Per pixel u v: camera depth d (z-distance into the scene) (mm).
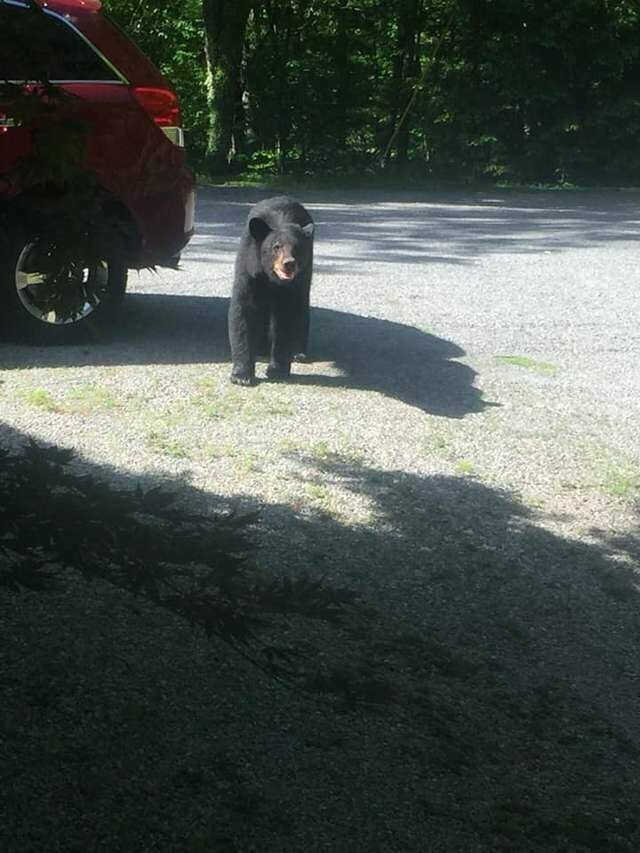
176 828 3447
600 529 6062
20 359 7973
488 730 4242
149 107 8477
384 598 5086
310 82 24688
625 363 9047
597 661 4840
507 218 17938
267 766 3826
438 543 5684
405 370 8391
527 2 24875
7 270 8125
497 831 3664
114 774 3668
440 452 6836
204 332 9086
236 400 7371
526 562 5609
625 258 13969
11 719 3883
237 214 16672
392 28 25562
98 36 8328
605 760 4172
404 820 3654
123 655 4367
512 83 25047
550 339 9633
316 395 7621
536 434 7281
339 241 14414
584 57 25219
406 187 23750
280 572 5133
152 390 7438
